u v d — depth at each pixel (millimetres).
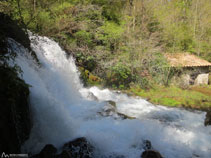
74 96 7207
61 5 10820
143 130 5133
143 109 7891
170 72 12969
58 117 4609
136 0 14188
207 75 15039
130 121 5535
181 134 5473
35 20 8828
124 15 14172
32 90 4254
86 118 5516
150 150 4051
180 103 9234
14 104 3293
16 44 5012
